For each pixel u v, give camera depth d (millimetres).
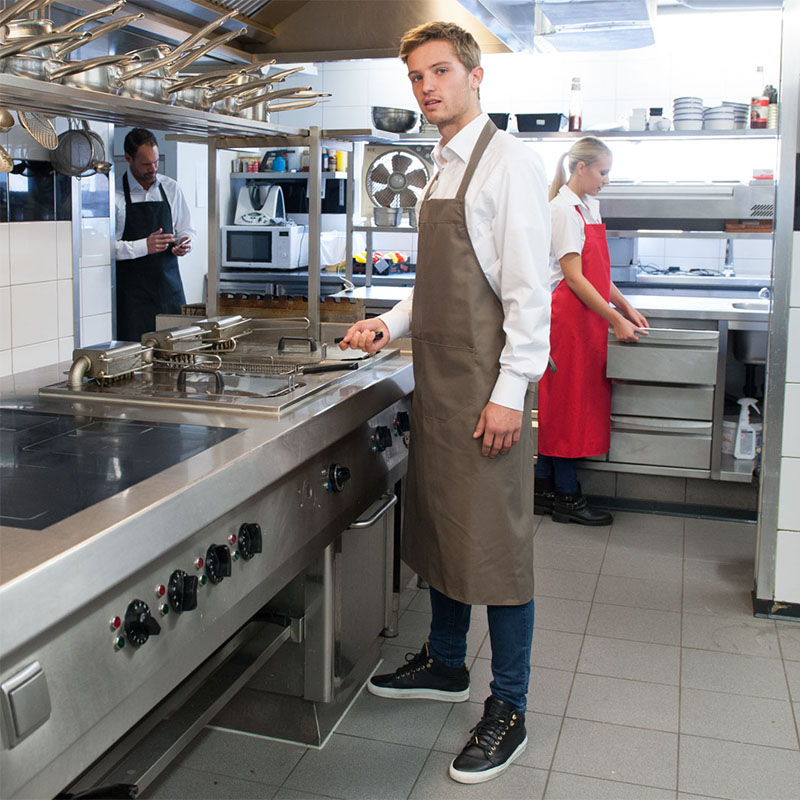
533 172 2047
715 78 5766
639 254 6027
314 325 3115
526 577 2219
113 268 4586
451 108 2096
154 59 2193
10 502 1414
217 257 3115
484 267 2107
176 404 2062
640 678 2688
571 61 5984
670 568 3535
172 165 5887
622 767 2250
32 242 3863
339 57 3479
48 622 1175
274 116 6590
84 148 3867
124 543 1329
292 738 2355
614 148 6023
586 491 4273
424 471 2236
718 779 2203
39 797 1219
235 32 2193
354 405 2207
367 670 2668
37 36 1688
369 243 4594
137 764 1866
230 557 1618
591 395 3881
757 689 2627
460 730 2416
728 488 4105
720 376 3945
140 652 1416
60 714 1241
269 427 1889
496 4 3209
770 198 4520
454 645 2520
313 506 2064
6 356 3756
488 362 2129
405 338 2912
